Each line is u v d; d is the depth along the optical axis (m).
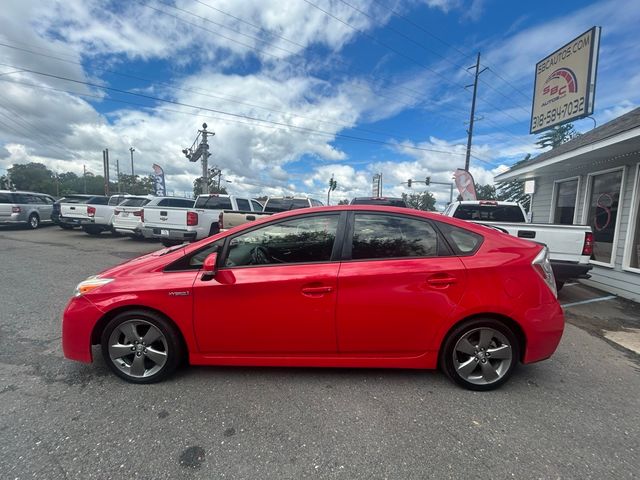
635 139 5.65
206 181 31.66
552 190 9.80
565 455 2.14
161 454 2.10
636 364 3.51
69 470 1.96
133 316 2.84
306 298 2.78
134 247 11.05
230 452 2.12
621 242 6.80
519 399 2.77
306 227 2.96
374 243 2.90
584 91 10.45
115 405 2.58
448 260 2.83
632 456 2.15
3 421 2.37
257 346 2.86
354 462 2.06
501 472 2.00
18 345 3.58
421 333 2.81
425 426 2.40
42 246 10.84
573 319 5.08
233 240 2.97
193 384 2.88
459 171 17.17
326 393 2.78
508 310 2.76
